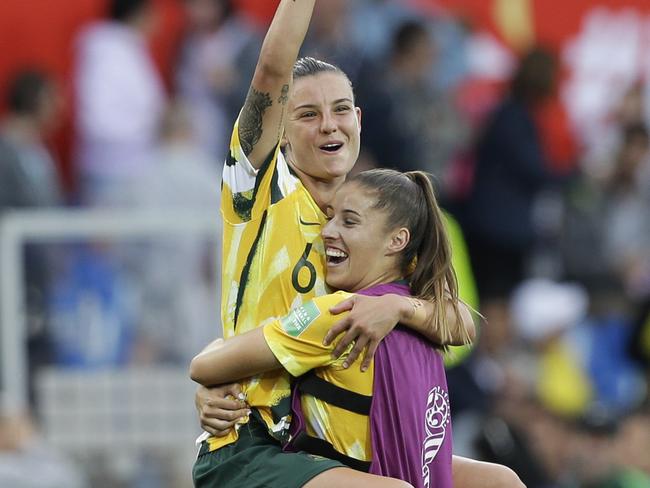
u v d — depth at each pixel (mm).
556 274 45812
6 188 39125
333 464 18609
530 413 37906
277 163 19109
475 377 38188
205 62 44656
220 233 35781
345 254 19016
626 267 46219
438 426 19438
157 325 35406
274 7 46406
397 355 18906
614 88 49938
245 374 18891
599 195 46531
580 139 49500
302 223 19188
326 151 19250
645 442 34906
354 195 19031
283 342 18594
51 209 40125
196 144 43344
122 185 41688
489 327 41906
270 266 19062
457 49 47250
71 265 35375
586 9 49781
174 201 41000
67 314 35188
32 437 34469
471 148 43812
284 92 18594
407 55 43219
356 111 19625
